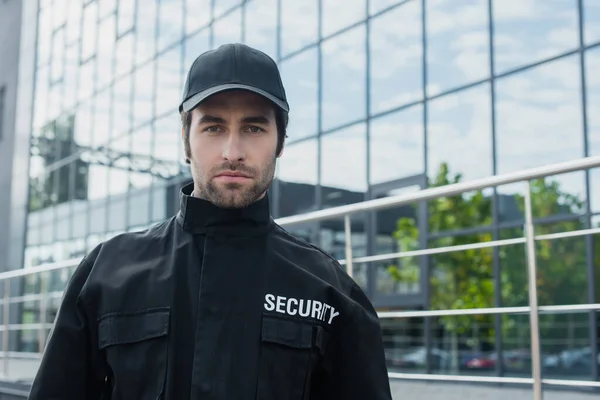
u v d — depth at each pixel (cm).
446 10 1005
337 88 1150
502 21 934
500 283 910
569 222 847
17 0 2117
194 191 157
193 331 147
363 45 1116
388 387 162
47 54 1969
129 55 1644
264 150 148
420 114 1025
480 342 923
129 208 1591
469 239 953
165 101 1522
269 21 1287
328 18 1177
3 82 2125
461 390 437
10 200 2017
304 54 1213
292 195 1202
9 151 2053
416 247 1009
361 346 158
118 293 148
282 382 147
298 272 154
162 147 1520
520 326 887
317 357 155
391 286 1037
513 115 912
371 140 1089
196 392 141
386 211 1053
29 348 1767
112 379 151
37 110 1986
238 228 152
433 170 998
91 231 1714
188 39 1474
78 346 150
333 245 1121
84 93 1795
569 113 852
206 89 146
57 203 1850
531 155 889
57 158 1875
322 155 1161
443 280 973
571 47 856
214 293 148
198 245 153
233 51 150
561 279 852
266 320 148
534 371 279
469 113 963
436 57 1011
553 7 879
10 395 526
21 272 561
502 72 927
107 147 1689
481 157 945
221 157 146
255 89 144
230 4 1377
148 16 1596
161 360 144
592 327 819
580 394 479
